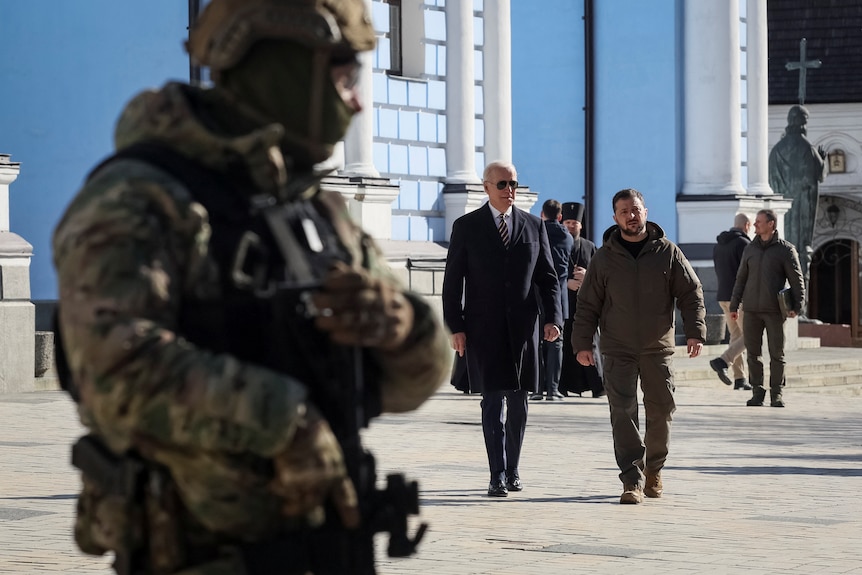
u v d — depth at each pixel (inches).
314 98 145.8
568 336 941.8
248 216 141.4
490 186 544.4
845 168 2303.2
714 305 1416.1
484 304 535.8
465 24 1210.6
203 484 137.7
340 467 137.3
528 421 801.6
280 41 144.7
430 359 153.3
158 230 134.1
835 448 709.9
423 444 673.6
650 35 1445.6
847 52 2297.0
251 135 139.9
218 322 138.3
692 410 921.5
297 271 143.8
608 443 701.9
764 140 1521.9
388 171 1151.0
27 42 1086.4
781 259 957.2
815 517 483.2
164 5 1077.8
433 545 417.7
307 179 148.0
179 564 141.6
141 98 143.3
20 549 394.6
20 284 870.4
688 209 1443.2
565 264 908.0
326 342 142.8
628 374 520.1
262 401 130.6
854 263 2336.4
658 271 524.7
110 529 143.1
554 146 1465.3
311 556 143.3
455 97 1206.3
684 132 1460.4
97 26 1084.5
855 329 2341.3
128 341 129.5
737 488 555.5
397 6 1186.0
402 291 154.8
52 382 900.0
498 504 501.4
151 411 130.6
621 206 529.7
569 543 424.5
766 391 1068.5
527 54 1469.0
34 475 539.8
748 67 1514.5
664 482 570.9
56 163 1082.7
